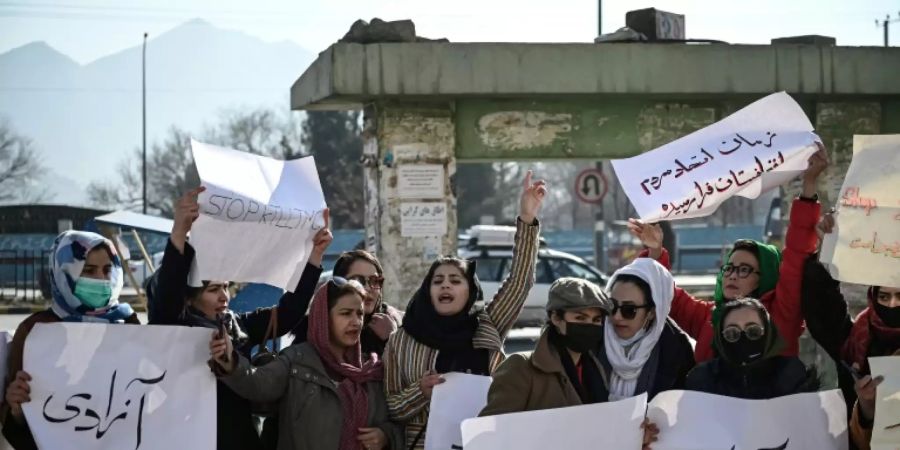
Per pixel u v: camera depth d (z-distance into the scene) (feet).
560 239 212.84
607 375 19.03
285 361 19.26
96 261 18.66
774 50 42.52
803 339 38.40
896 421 18.45
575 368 18.42
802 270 20.81
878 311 19.88
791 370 18.85
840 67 42.86
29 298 101.09
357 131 220.84
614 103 43.98
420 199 42.34
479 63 41.06
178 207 18.48
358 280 21.70
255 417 22.52
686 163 21.66
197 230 18.48
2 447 18.69
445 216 42.52
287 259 19.12
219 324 19.02
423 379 19.13
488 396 18.26
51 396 18.11
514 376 18.07
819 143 21.54
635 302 19.06
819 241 21.06
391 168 42.32
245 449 19.35
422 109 42.37
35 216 146.00
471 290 20.10
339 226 214.48
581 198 79.56
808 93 42.88
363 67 40.52
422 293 20.06
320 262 20.62
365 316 21.81
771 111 21.95
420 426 19.66
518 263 20.93
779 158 21.45
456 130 43.27
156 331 18.51
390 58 40.60
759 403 18.38
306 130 225.97
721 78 42.19
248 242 18.74
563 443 17.52
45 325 18.17
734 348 18.49
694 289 97.60
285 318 20.66
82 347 18.29
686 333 22.25
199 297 19.56
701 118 44.37
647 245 22.89
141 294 73.26
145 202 179.83
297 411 19.10
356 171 217.15
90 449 18.19
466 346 19.90
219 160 19.03
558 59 41.45
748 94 42.78
